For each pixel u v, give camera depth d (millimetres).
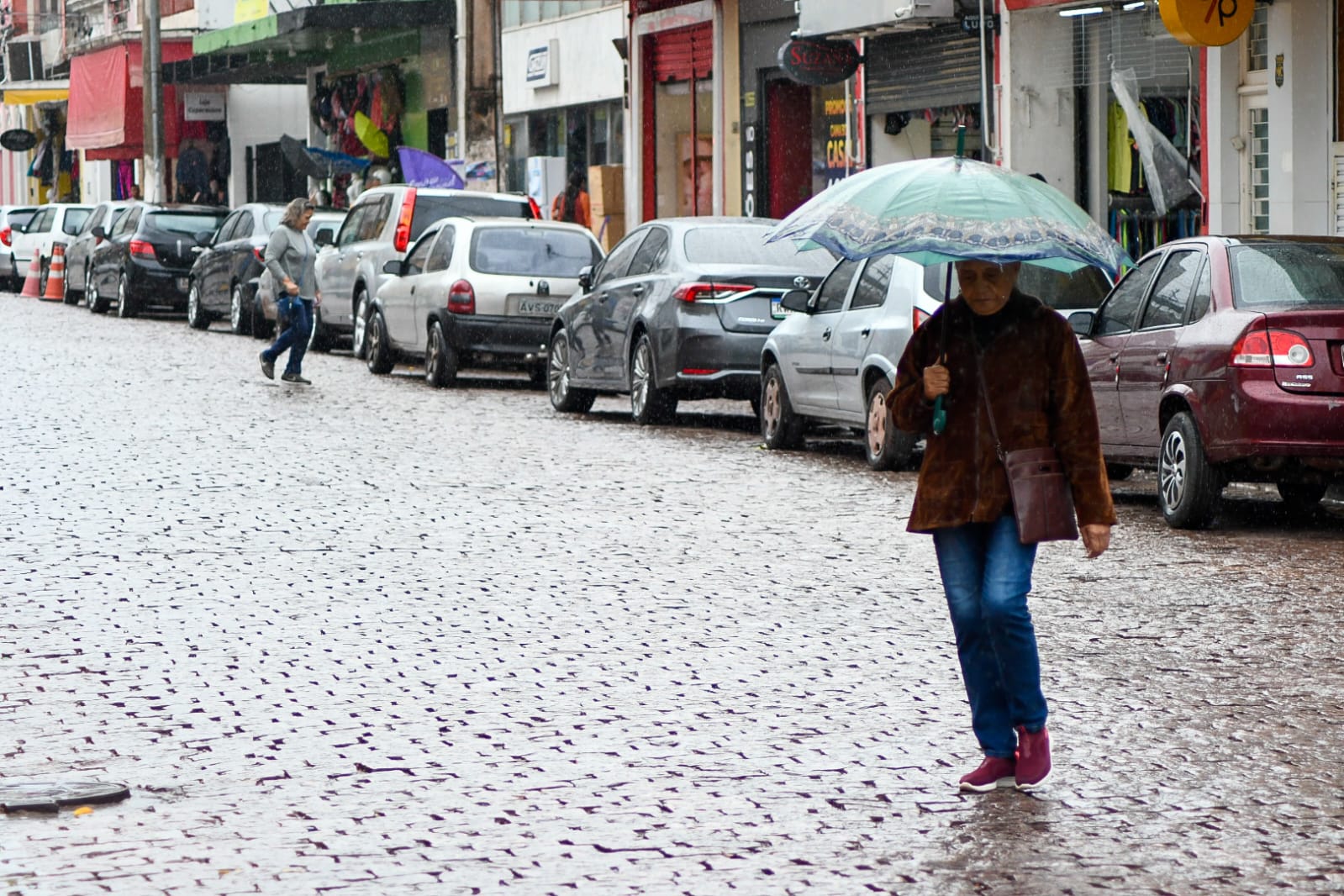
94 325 40188
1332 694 9875
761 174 37219
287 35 51156
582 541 14625
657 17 40562
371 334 30938
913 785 8219
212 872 6984
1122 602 12375
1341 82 23703
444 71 49562
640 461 19922
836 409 19984
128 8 70750
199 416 23094
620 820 7680
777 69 36625
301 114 63969
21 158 87938
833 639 11180
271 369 27797
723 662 10547
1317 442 14672
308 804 7863
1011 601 8062
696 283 22672
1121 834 7527
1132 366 16172
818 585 12906
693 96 39875
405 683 10023
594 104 44156
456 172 39688
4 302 49844
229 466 18609
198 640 10977
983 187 8219
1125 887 6879
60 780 8180
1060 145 29047
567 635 11227
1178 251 16297
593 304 24703
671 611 11961
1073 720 9352
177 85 65375
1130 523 16016
